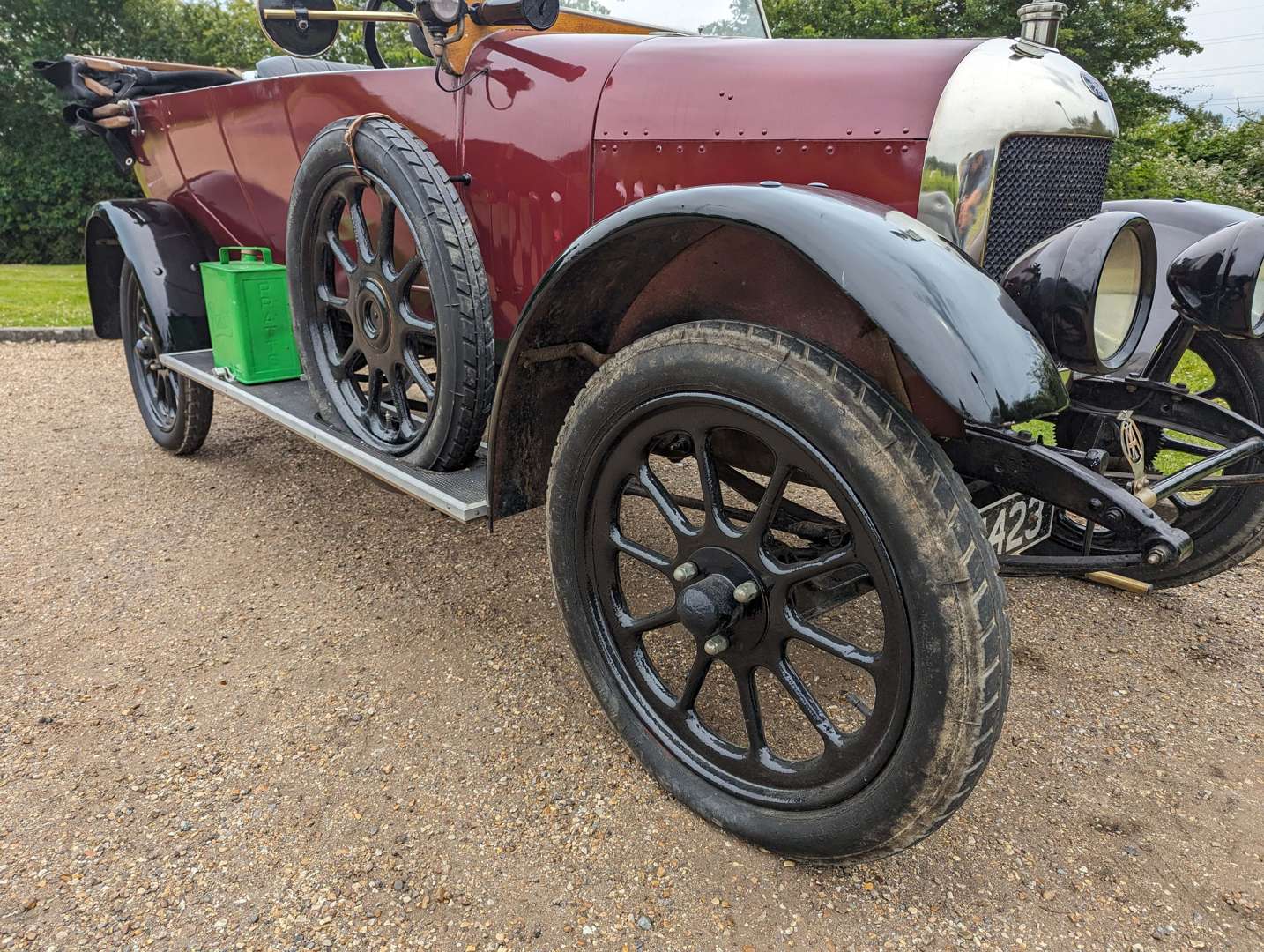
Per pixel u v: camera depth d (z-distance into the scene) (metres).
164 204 3.72
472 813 1.77
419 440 2.24
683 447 1.98
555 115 2.09
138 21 18.72
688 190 1.46
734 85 1.85
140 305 3.77
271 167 3.02
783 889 1.59
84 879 1.60
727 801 1.68
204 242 3.68
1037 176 1.74
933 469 1.28
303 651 2.38
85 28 18.20
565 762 1.93
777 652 1.57
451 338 2.07
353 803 1.80
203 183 3.44
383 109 2.53
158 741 1.99
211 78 4.13
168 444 3.91
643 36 2.14
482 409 2.15
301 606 2.64
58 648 2.38
